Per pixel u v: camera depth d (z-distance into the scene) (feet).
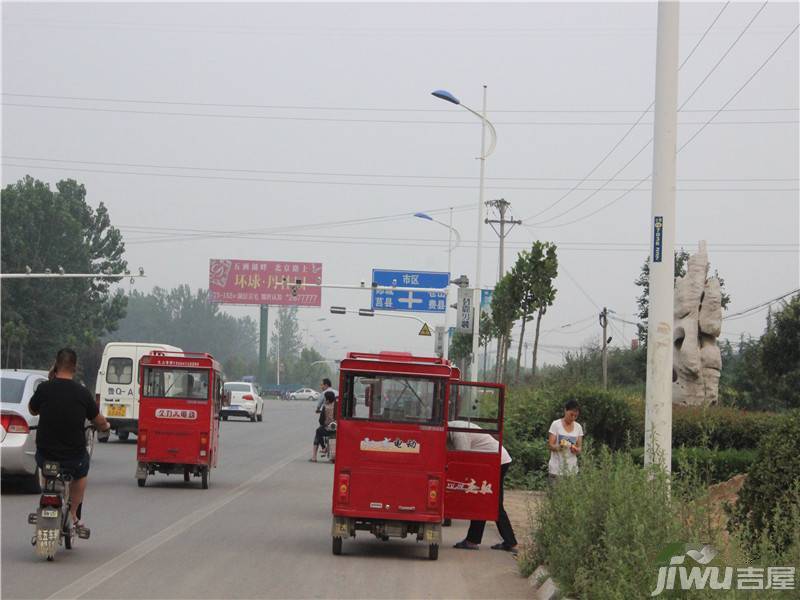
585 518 31.17
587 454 36.88
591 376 154.30
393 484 40.75
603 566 28.43
